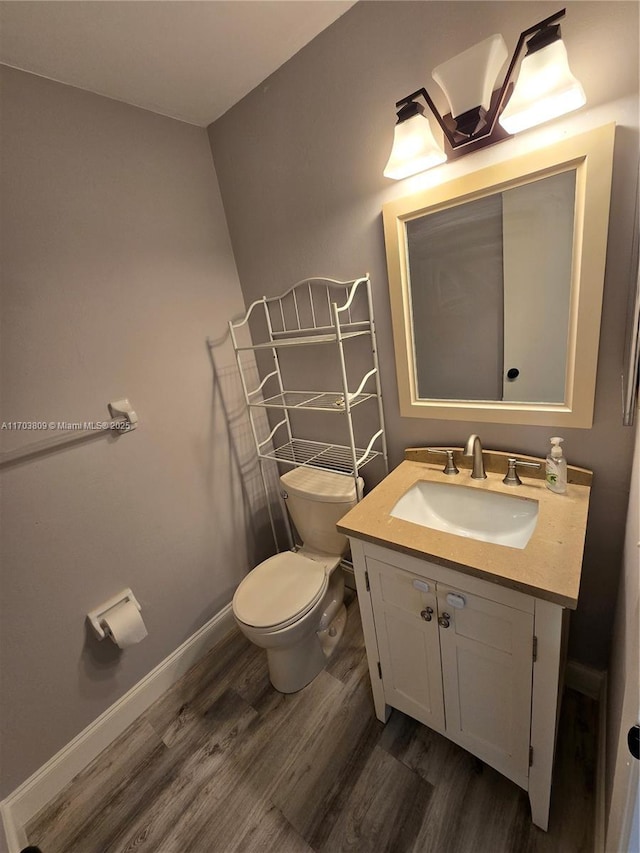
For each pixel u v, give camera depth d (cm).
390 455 159
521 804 109
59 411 126
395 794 116
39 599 125
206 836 115
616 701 95
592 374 103
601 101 86
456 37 99
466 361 126
